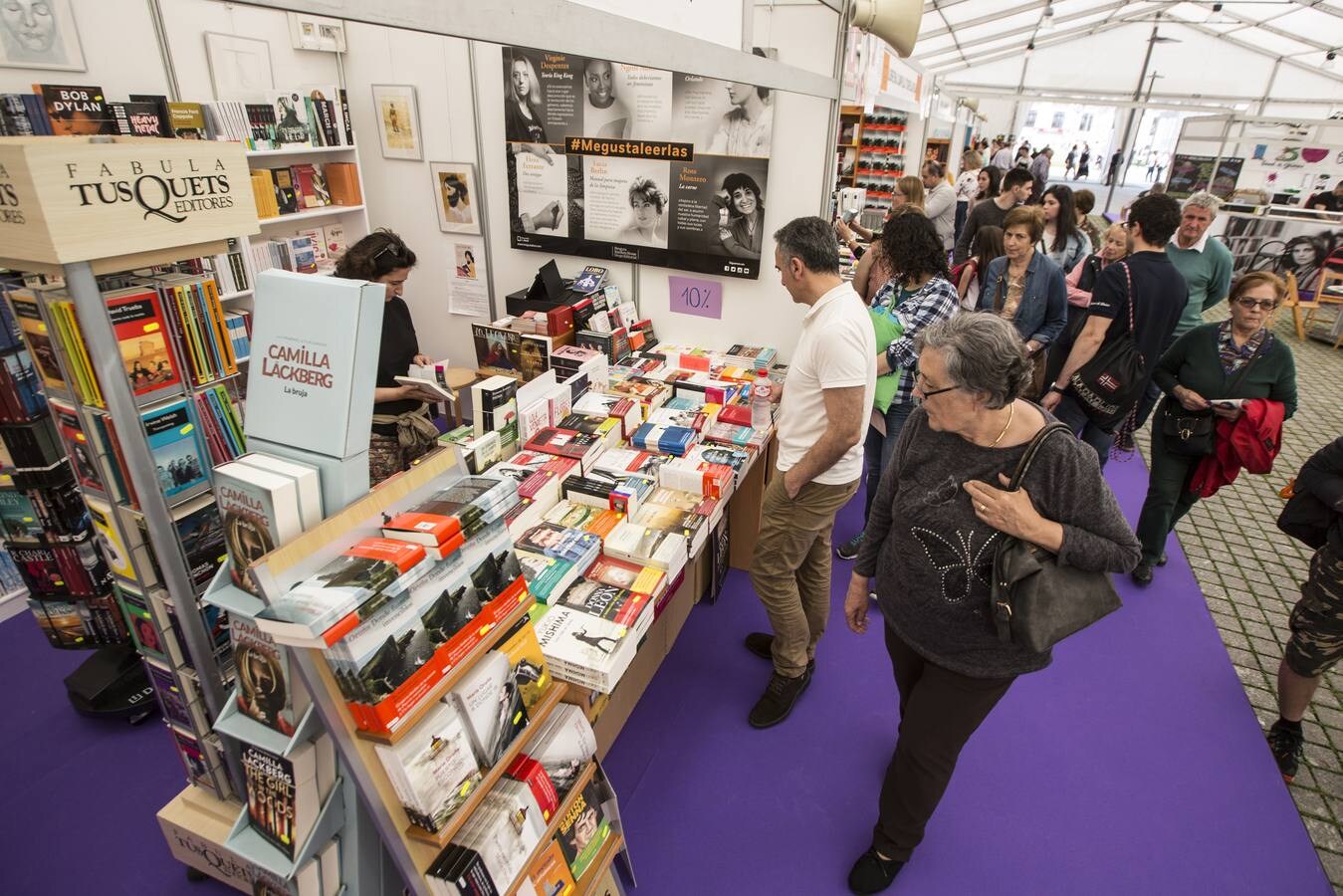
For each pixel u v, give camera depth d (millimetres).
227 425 1517
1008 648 1542
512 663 1344
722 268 3281
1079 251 4676
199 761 1802
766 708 2494
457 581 1156
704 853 2051
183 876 1976
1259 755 2389
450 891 1183
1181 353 2875
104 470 1400
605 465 2492
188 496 1462
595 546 2078
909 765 1743
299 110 3557
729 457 2586
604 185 3334
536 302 3344
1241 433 2732
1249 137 10312
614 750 2391
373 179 3977
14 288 1346
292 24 3516
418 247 4020
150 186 1243
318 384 1071
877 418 3035
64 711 2520
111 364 1252
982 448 1463
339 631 933
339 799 1298
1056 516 1424
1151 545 3211
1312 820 2166
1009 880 1987
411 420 2678
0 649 2787
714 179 3119
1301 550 3621
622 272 3570
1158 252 2830
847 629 3002
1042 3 9430
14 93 2502
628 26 1115
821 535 2414
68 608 2387
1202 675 2750
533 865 1396
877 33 2705
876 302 2869
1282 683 2293
